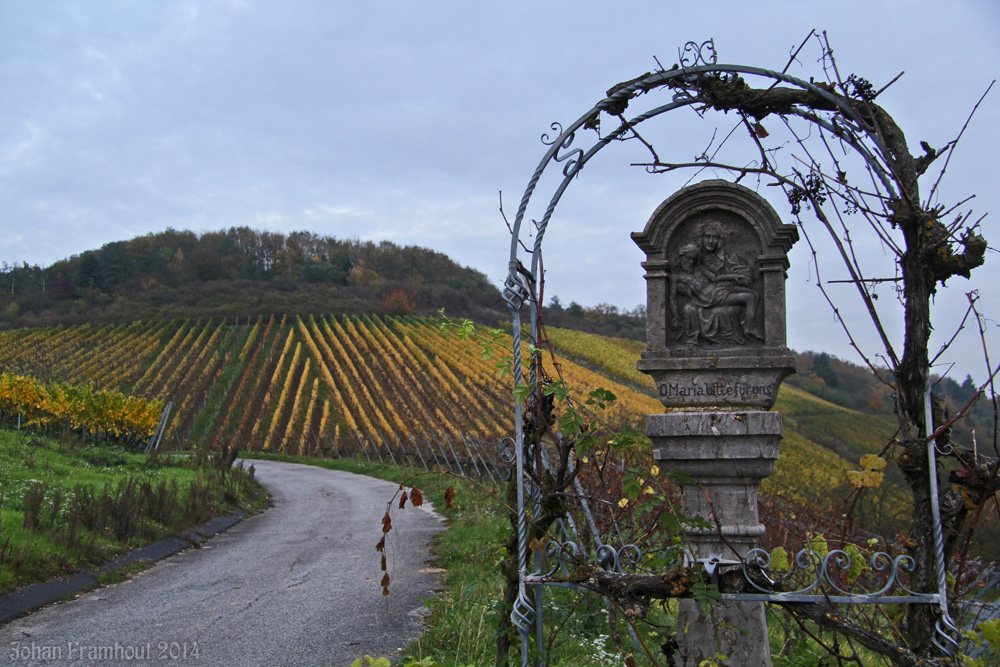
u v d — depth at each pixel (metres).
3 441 16.67
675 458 4.36
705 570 3.73
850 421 39.25
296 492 20.59
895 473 11.41
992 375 3.31
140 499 11.79
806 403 42.25
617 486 6.04
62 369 52.56
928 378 3.47
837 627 3.51
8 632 6.72
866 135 3.66
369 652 6.04
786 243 4.31
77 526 9.45
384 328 65.50
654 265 4.49
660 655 5.23
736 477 4.32
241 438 40.56
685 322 4.48
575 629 5.64
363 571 9.63
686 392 4.43
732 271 4.42
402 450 32.75
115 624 7.03
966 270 3.38
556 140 4.01
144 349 58.94
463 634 5.81
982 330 3.35
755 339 4.39
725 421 4.26
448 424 38.88
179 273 99.19
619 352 62.59
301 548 11.54
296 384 49.66
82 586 8.47
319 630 6.77
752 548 4.26
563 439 3.97
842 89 3.63
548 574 3.94
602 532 5.60
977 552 6.49
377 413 41.62
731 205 4.38
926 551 3.44
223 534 13.05
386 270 111.00
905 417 3.53
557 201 4.09
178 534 11.91
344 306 77.69
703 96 3.92
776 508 7.65
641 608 3.79
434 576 9.20
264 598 8.12
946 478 3.53
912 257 3.49
